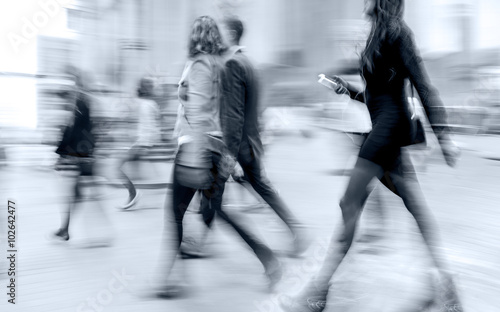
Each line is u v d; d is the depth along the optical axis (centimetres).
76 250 542
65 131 578
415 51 339
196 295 418
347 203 352
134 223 660
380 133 346
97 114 595
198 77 416
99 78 1221
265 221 636
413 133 350
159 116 938
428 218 367
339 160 1178
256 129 502
